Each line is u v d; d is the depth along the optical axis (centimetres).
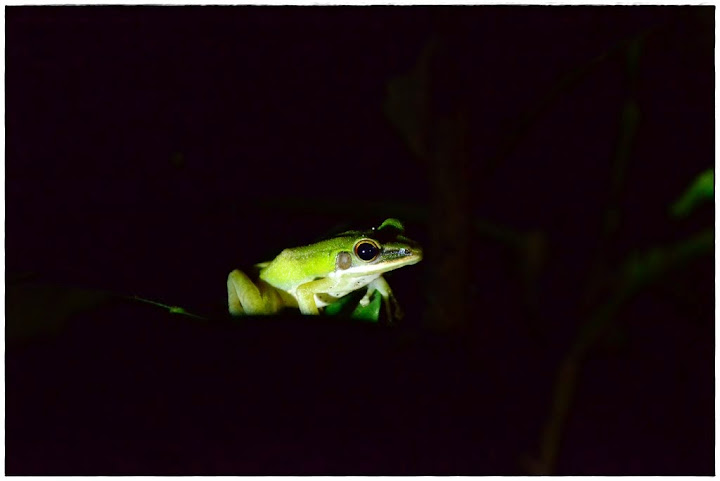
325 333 45
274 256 50
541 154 83
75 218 55
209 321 43
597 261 52
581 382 55
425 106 50
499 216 76
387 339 47
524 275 53
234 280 47
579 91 78
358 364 45
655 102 69
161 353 44
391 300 49
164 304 42
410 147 50
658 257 49
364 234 49
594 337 50
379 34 77
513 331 53
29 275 38
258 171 70
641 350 56
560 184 79
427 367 48
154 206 56
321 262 48
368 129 77
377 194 74
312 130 75
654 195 68
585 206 76
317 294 49
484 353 51
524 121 50
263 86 75
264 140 73
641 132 67
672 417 54
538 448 49
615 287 50
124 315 44
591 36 66
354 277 48
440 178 50
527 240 53
